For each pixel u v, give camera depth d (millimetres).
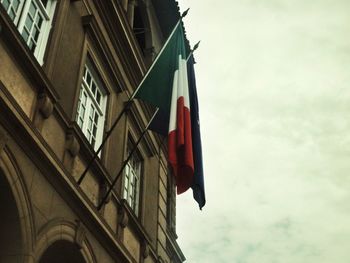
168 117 11352
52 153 8406
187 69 13188
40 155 8055
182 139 10617
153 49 17969
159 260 14422
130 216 12391
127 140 13984
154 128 11281
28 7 9336
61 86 9859
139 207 14070
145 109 15695
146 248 13258
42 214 8008
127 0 16703
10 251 7250
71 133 9547
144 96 11117
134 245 12633
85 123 11320
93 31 11922
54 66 9727
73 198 9008
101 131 12047
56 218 8391
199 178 11570
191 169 10500
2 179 7234
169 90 11594
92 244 9664
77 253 9109
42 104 8562
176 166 10430
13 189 7312
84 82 11562
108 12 13453
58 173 8500
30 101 8375
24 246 7324
